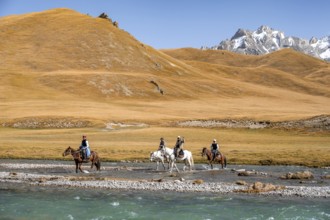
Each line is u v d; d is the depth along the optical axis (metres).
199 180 34.25
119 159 54.03
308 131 86.94
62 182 34.78
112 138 77.38
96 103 142.88
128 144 67.94
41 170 43.97
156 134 82.06
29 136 80.06
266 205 25.59
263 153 57.19
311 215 22.86
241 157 54.25
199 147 64.81
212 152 45.16
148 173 41.47
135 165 49.84
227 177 38.44
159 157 43.09
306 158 52.44
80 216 23.00
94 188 32.16
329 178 37.53
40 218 22.58
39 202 26.66
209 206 25.39
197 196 28.78
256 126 95.19
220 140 75.38
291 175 37.47
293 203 26.20
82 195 29.20
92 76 174.75
